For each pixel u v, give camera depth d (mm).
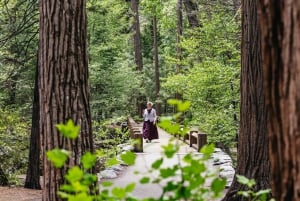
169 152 1868
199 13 18438
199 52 15883
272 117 1829
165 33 36031
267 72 1834
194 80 14820
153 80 35656
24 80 14242
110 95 19312
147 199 1856
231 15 15781
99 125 15008
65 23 4980
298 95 1721
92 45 18703
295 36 1724
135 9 31094
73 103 4973
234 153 16406
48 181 4871
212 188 1911
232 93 14234
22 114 14648
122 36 20594
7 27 12367
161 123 1912
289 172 1764
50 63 4984
